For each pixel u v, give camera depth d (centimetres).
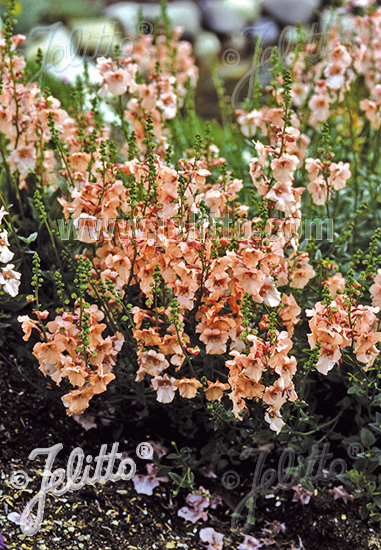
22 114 107
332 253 112
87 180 105
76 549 97
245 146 127
